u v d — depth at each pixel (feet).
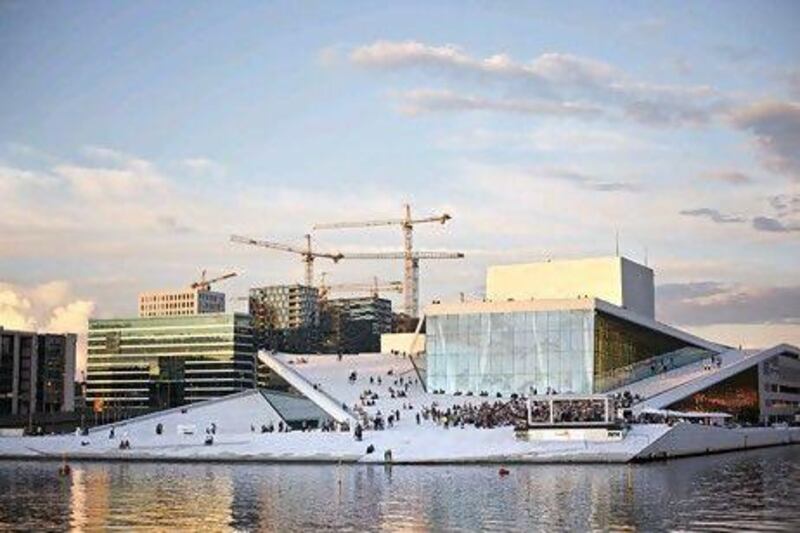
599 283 479.82
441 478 252.83
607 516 176.24
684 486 224.74
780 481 236.22
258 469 292.40
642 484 230.07
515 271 495.00
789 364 543.80
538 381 427.74
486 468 285.84
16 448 357.20
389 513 184.75
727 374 446.19
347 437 327.26
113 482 250.16
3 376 646.33
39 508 196.13
